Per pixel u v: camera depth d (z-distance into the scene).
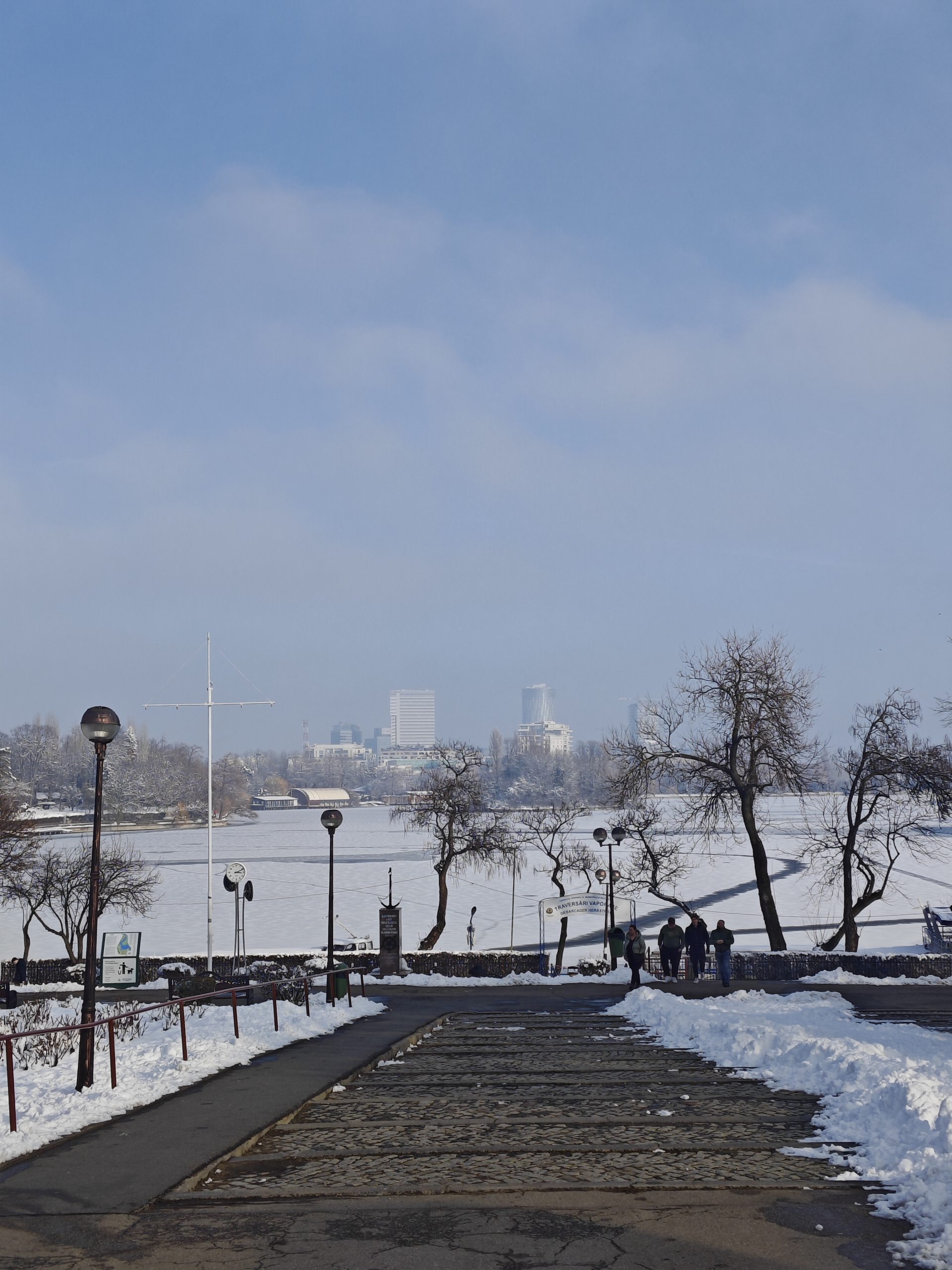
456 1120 11.21
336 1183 8.62
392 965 40.72
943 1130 9.23
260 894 90.56
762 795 47.97
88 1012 13.64
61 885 55.41
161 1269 6.72
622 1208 7.75
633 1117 11.15
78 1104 12.14
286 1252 6.95
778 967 40.56
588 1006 30.47
